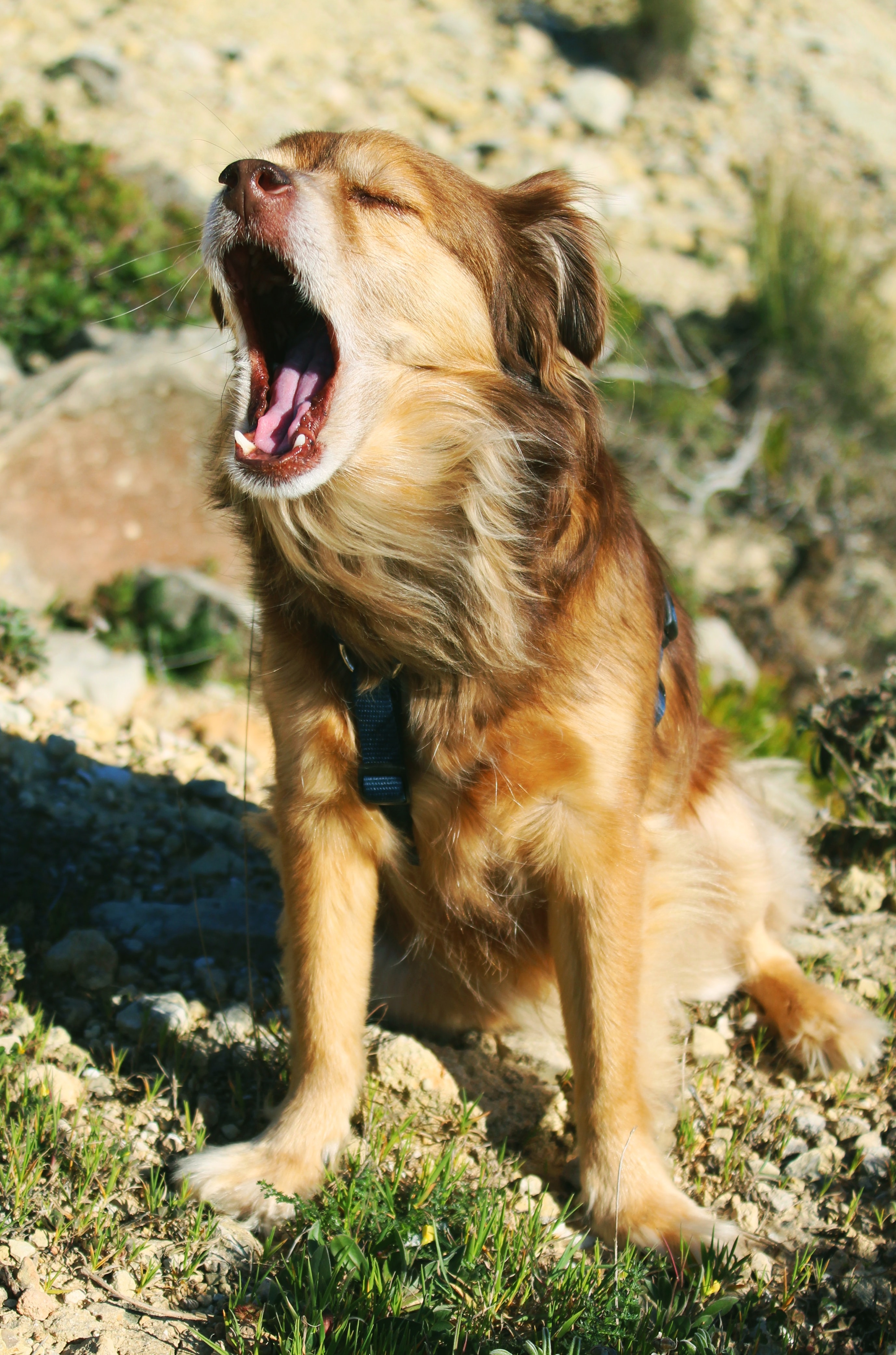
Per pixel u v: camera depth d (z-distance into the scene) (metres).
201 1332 2.58
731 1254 2.87
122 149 10.79
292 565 3.04
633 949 3.13
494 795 3.07
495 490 3.03
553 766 3.02
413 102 13.86
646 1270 2.79
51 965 3.72
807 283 12.05
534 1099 3.48
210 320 8.27
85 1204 2.83
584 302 3.28
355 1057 3.24
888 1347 2.73
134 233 8.70
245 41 13.91
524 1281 2.76
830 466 11.12
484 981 3.60
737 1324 2.78
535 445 3.08
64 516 6.56
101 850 4.42
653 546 3.73
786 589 10.17
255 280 3.24
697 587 9.76
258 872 4.48
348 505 3.03
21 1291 2.58
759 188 13.66
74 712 5.46
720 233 13.15
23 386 6.99
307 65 13.95
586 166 13.45
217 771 5.25
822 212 12.95
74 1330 2.52
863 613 10.05
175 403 6.70
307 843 3.18
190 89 12.59
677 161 14.27
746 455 10.98
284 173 2.94
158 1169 3.05
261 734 5.69
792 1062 3.77
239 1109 3.36
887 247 13.74
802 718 5.04
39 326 8.02
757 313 12.10
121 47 12.79
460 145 13.44
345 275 2.95
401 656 3.04
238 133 12.06
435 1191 2.97
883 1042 3.84
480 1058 3.63
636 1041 3.15
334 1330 2.50
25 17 12.86
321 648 3.11
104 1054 3.46
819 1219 3.18
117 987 3.74
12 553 6.40
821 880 4.69
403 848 3.26
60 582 6.55
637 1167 3.10
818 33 17.05
